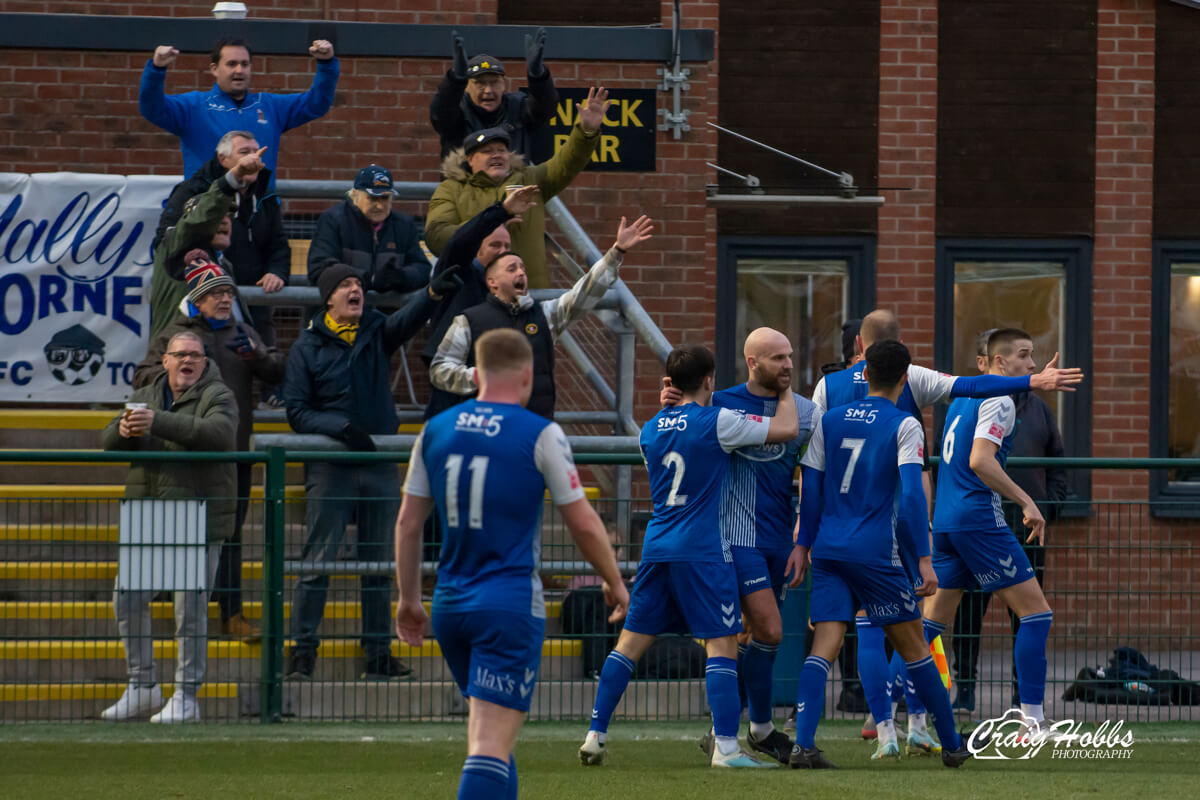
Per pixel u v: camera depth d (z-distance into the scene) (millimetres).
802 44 45375
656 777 23469
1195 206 46469
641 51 39719
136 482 29672
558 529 32938
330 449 30875
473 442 17562
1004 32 46000
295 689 29984
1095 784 23094
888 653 28484
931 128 45719
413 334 31766
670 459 24547
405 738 27906
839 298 45781
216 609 30234
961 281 46156
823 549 24812
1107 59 46219
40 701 29922
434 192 35906
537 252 34656
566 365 39969
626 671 24906
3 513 33438
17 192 36438
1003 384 25328
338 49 39938
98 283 36750
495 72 35156
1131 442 46031
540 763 25109
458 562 17578
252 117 36250
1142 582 32219
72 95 39719
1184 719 31031
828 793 22000
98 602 30297
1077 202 46188
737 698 24688
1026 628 27844
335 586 30781
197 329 32219
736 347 45438
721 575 24312
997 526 27703
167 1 41812
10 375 36438
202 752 26047
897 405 26125
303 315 36531
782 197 42500
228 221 33219
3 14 39312
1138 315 46219
